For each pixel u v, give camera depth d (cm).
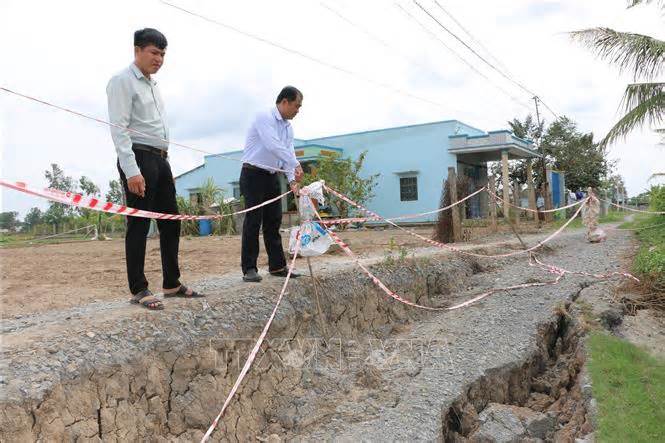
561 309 770
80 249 1276
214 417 454
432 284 881
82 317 472
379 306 739
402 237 1484
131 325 450
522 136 3359
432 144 2269
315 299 639
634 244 1375
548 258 1189
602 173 3362
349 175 2166
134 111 477
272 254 654
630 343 680
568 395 594
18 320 502
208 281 686
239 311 539
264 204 600
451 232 1352
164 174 508
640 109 1401
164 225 525
